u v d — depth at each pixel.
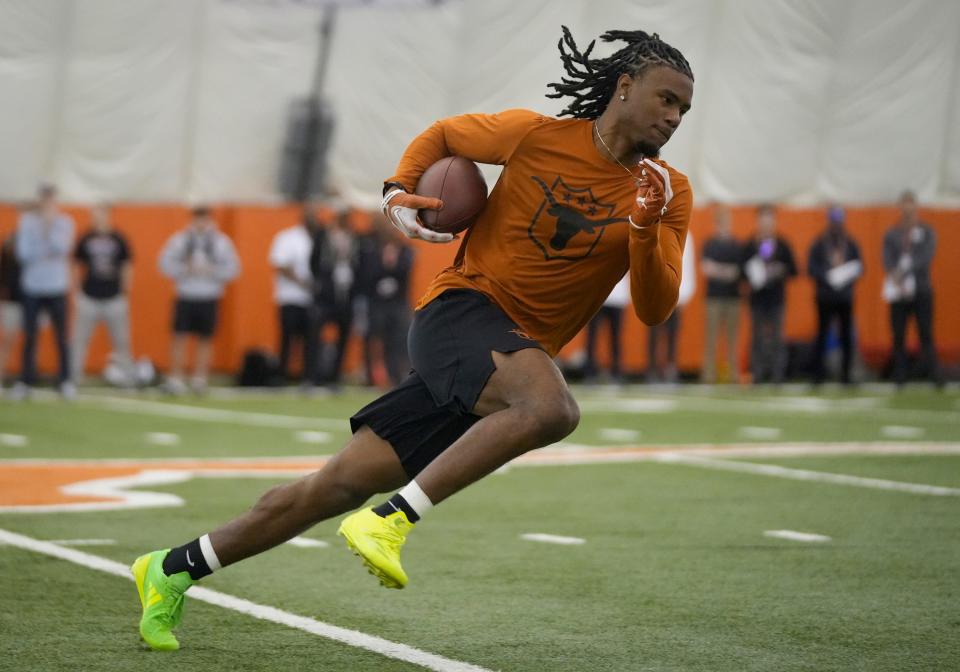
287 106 42.16
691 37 44.66
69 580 11.29
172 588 8.77
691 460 20.88
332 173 42.66
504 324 8.51
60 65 40.34
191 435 23.88
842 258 36.38
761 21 44.69
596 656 9.08
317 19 42.09
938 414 29.23
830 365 41.62
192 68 41.31
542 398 8.07
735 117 45.00
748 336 43.28
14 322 33.34
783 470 19.69
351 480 8.50
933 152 45.31
